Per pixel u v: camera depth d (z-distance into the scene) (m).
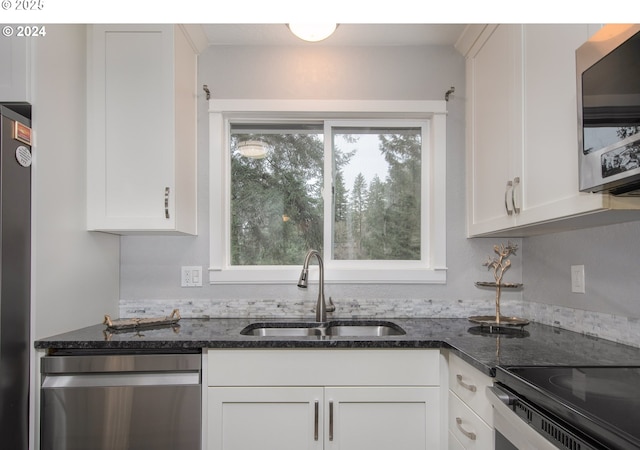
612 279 1.43
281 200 2.16
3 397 1.26
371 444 1.46
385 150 2.18
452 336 1.54
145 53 1.77
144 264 2.04
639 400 0.80
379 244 2.15
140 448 1.42
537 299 1.92
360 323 1.98
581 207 1.15
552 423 0.80
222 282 2.03
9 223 1.29
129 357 1.43
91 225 1.74
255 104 2.08
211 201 2.05
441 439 1.47
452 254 2.08
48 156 1.49
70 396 1.41
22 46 1.43
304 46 2.12
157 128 1.76
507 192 1.59
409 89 2.12
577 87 1.07
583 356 1.21
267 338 1.48
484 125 1.86
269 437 1.45
